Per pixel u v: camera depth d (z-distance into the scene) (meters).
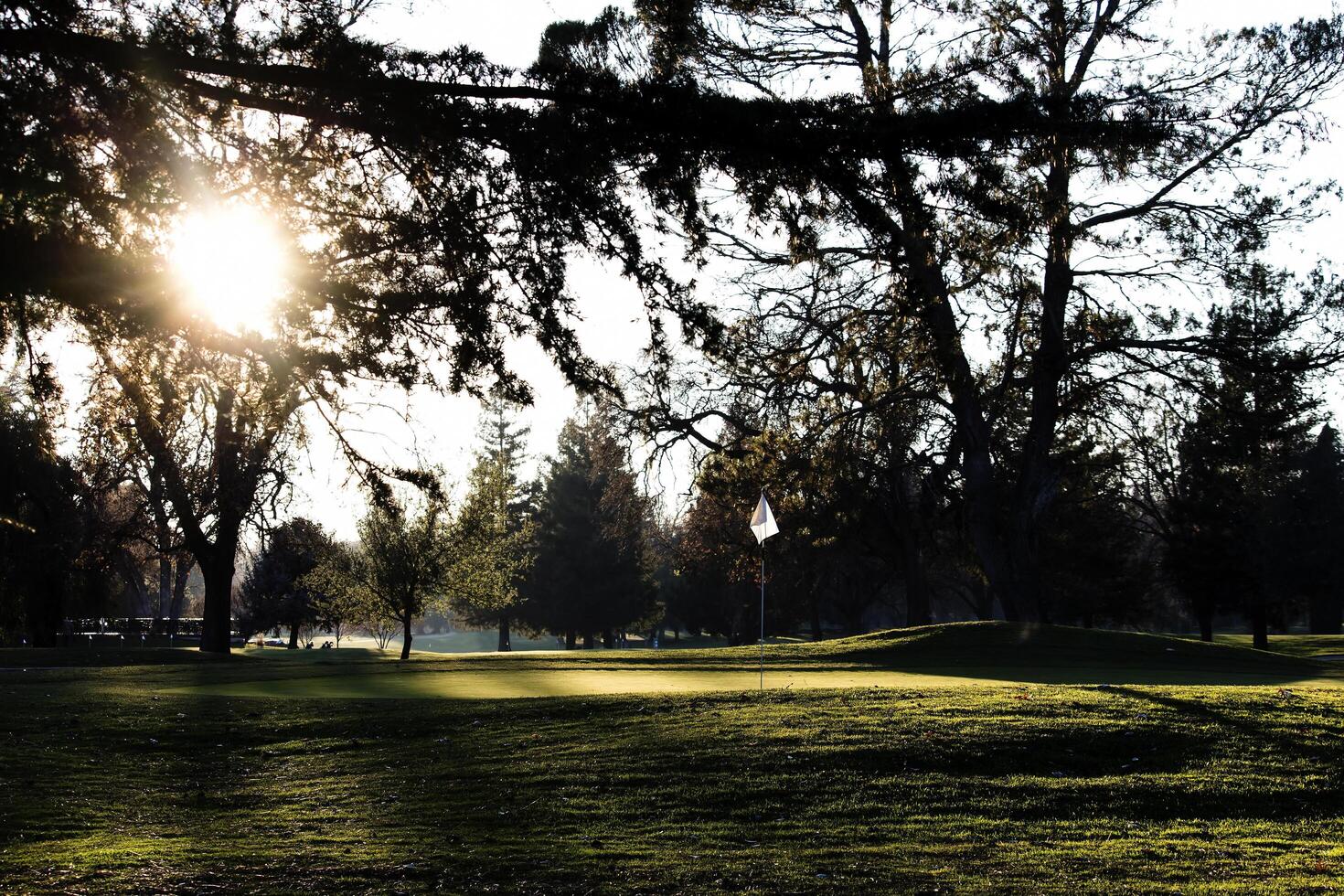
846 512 36.97
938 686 16.98
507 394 7.56
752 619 67.56
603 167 7.18
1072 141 7.54
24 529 11.23
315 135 7.57
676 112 7.07
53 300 7.23
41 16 6.78
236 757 13.71
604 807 10.55
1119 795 10.74
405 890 8.00
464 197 7.29
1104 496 47.88
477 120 7.02
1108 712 13.67
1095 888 7.97
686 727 13.50
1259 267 26.41
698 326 7.49
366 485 8.88
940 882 8.12
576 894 7.91
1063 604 56.38
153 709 16.50
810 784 11.05
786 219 7.70
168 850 9.20
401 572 41.00
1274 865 8.62
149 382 8.84
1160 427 29.16
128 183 7.12
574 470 74.62
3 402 33.47
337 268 7.64
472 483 43.19
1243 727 13.05
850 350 22.78
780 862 8.70
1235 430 29.22
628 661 24.58
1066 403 29.05
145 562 46.41
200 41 7.23
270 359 7.55
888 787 10.97
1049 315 27.27
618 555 72.94
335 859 8.86
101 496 36.41
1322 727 13.10
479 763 12.48
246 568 60.81
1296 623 90.31
